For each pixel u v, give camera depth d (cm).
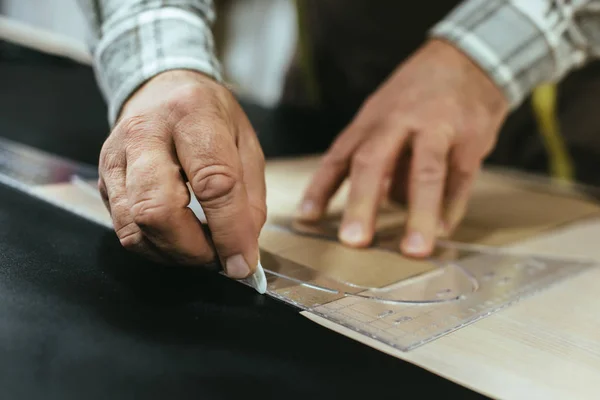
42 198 57
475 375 35
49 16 170
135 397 28
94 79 117
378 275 49
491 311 44
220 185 37
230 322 37
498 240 62
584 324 44
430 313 43
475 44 64
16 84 107
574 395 34
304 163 84
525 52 64
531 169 105
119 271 42
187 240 39
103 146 41
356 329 39
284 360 34
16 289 37
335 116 114
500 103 65
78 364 30
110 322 35
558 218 71
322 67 120
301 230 58
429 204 56
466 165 61
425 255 54
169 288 41
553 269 54
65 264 42
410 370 34
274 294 42
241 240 39
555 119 99
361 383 32
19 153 71
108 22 50
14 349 31
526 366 37
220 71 50
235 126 44
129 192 38
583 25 66
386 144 58
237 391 30
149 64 46
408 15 104
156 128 39
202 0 53
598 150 99
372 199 56
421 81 62
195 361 32
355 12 108
